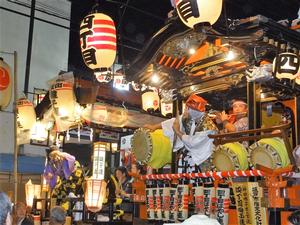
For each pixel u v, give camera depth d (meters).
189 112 6.05
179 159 6.52
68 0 16.23
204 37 5.85
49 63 15.58
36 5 15.35
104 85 12.38
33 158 13.45
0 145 13.55
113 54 7.08
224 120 6.39
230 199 5.55
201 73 6.64
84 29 7.04
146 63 6.54
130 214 8.39
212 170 5.76
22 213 7.32
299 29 5.81
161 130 6.61
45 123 11.23
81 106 10.22
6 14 14.68
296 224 3.70
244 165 5.37
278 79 5.34
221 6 4.99
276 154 4.90
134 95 13.01
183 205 5.91
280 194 4.76
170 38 5.98
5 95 9.50
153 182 6.60
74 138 13.62
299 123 6.34
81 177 9.98
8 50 14.62
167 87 7.21
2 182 13.16
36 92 14.60
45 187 11.46
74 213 9.48
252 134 5.54
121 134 13.13
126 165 9.20
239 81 6.01
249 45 5.35
